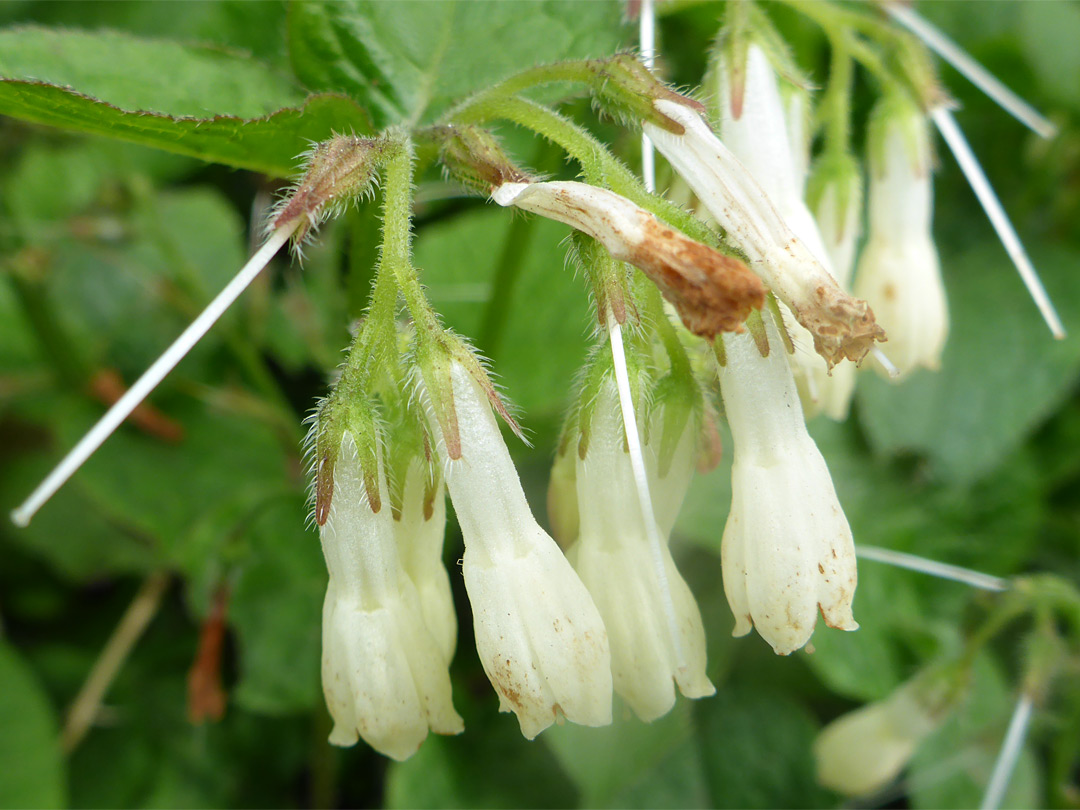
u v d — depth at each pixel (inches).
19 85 2.3
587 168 2.3
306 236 2.3
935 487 4.1
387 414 2.2
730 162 2.1
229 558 3.8
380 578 2.1
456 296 4.3
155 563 4.3
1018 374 4.2
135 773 4.1
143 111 2.5
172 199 5.1
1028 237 4.6
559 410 3.9
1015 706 3.8
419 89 3.0
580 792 3.7
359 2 2.9
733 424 2.1
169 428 4.5
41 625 4.5
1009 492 4.1
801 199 2.6
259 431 4.5
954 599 4.0
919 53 2.9
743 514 2.1
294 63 2.9
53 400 4.5
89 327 4.7
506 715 3.8
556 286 4.2
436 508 2.3
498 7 3.0
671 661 2.1
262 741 4.1
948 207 4.7
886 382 4.1
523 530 2.1
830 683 3.7
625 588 2.2
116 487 4.3
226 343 4.7
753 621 2.1
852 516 4.1
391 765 4.0
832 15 3.0
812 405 2.5
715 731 3.8
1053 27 4.5
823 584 2.0
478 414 2.1
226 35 4.3
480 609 2.0
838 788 3.6
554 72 2.4
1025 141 4.7
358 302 2.9
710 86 2.6
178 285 4.6
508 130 4.0
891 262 2.9
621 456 2.2
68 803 4.0
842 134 2.9
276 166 2.9
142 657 4.4
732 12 2.6
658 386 2.2
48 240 4.7
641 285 2.2
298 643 3.9
